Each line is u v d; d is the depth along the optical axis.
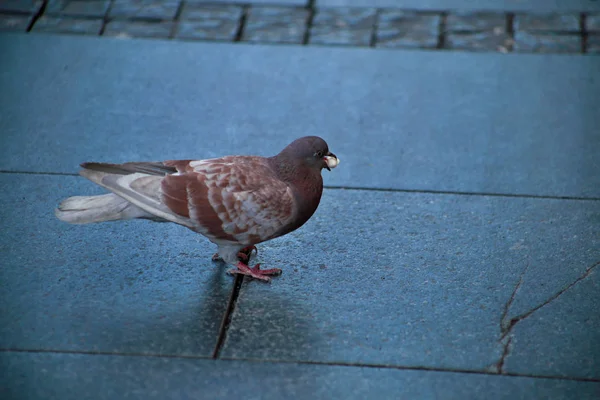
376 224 5.09
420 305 4.39
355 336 4.16
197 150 5.82
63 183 5.40
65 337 4.11
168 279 4.57
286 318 4.28
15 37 7.13
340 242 4.91
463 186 5.48
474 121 6.21
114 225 5.01
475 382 3.88
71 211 4.26
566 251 4.82
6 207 5.12
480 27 7.43
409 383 3.87
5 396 3.72
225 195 4.21
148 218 4.34
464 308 4.36
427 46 7.18
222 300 4.41
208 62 6.89
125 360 3.97
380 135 6.05
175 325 4.21
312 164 4.34
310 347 4.08
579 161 5.73
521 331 4.20
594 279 4.59
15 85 6.50
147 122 6.13
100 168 4.24
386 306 4.38
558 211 5.21
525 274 4.63
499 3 7.79
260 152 5.82
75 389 3.79
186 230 5.00
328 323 4.25
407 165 5.71
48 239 4.85
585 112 6.30
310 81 6.69
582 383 3.87
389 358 4.02
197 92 6.51
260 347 4.08
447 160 5.76
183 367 3.94
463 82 6.69
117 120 6.14
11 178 5.43
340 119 6.23
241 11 7.65
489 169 5.66
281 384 3.85
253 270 4.57
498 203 5.29
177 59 6.92
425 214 5.18
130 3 7.72
